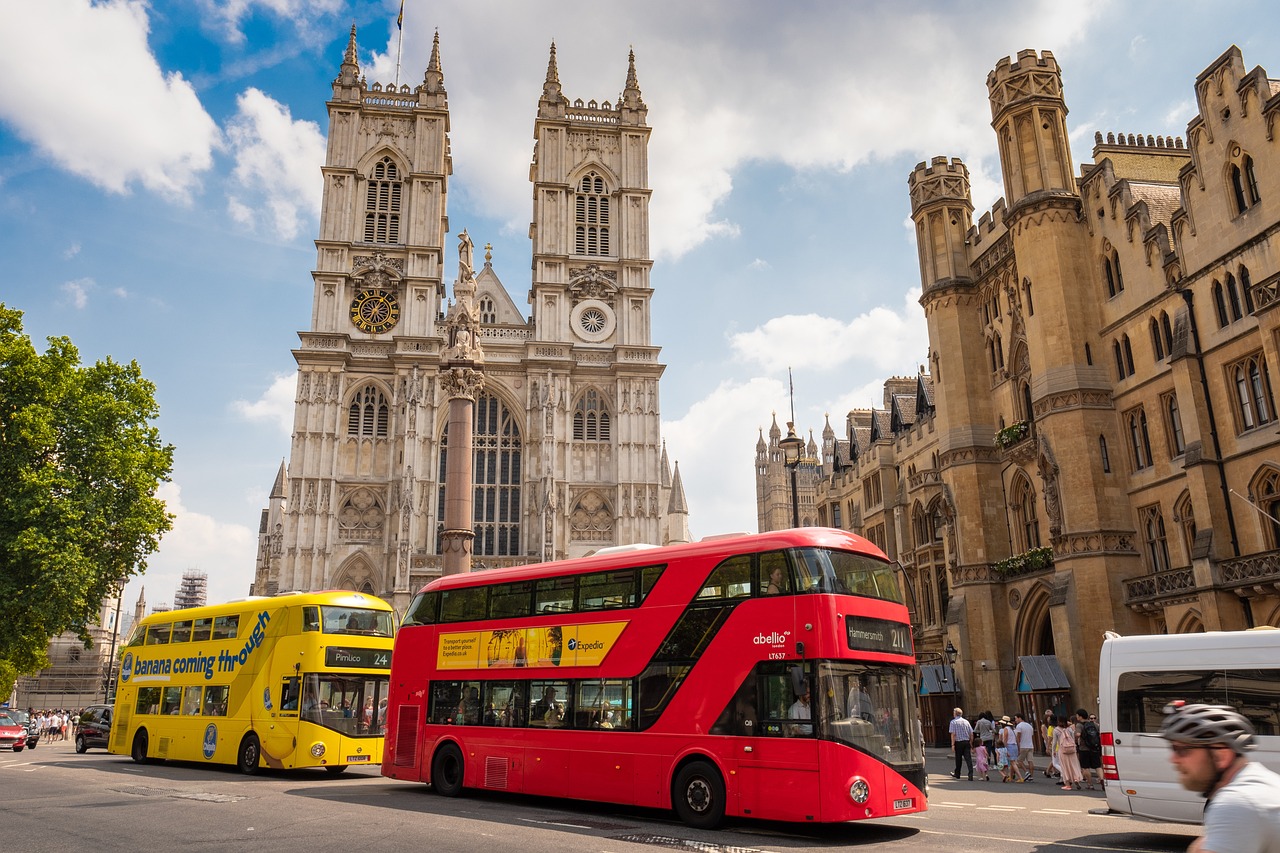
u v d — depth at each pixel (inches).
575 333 3503.9
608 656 875.4
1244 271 1375.5
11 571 1937.7
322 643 1229.7
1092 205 1733.5
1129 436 1641.2
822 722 717.9
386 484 3240.7
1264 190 1331.2
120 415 2130.9
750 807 741.3
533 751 909.2
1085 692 1549.0
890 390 3024.1
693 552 843.4
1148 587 1517.0
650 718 828.0
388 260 3457.2
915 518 2466.8
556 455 3312.0
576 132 3715.6
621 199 3654.0
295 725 1195.3
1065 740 1184.2
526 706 931.3
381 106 3595.0
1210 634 748.6
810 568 759.7
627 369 3442.4
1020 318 1876.2
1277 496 1315.2
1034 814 900.0
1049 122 1792.6
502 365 3408.0
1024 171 1792.6
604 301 3550.7
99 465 2069.4
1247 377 1381.6
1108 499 1625.2
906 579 2496.3
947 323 2066.9
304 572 3100.4
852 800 701.9
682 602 834.2
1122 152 1947.6
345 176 3506.4
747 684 768.3
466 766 971.3
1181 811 720.3
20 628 1974.7
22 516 1918.1
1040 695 1708.9
